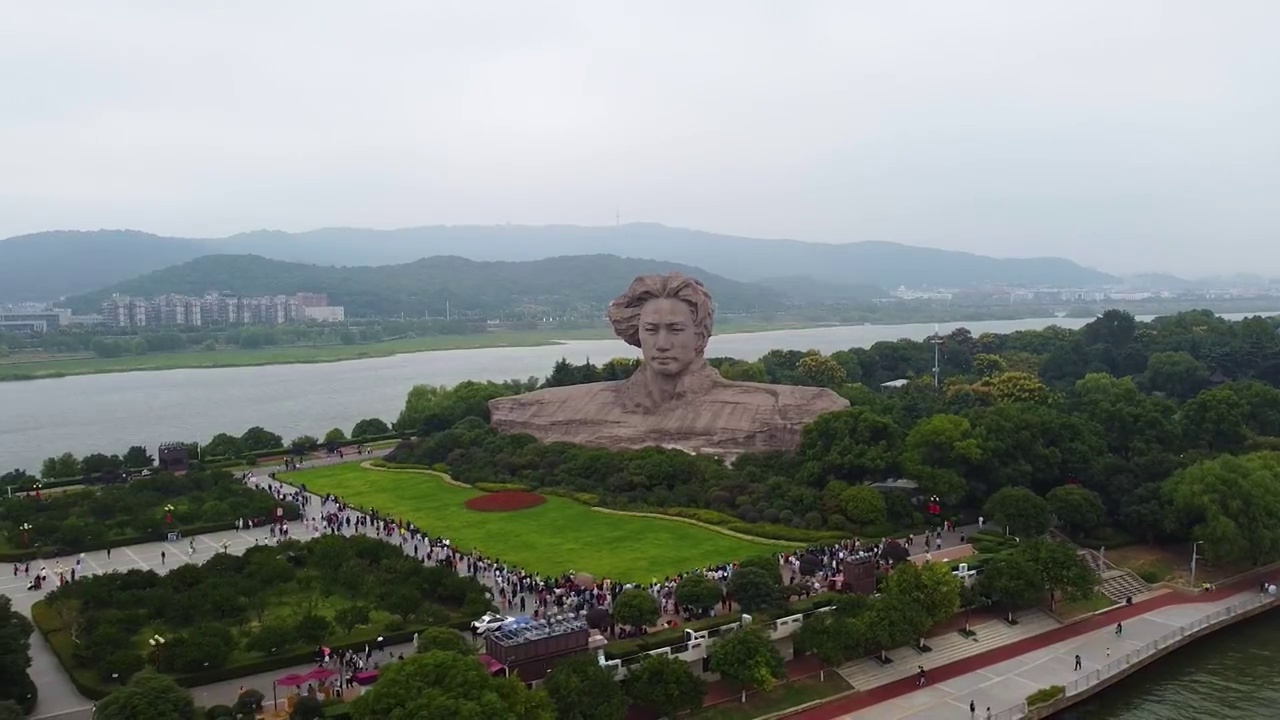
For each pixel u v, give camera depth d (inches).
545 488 4441.4
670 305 4788.4
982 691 2551.7
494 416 5403.5
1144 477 3873.0
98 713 1915.6
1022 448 3907.5
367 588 2842.0
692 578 2736.2
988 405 5615.2
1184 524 3543.3
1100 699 2630.4
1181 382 6476.4
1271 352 6771.7
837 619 2588.6
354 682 2341.3
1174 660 2888.8
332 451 5816.9
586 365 6668.3
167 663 2357.3
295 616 2687.0
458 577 2888.8
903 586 2760.8
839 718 2384.4
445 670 1899.6
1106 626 3024.1
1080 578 2984.7
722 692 2471.7
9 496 4404.5
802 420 4419.3
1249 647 2987.2
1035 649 2832.2
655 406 4854.8
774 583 2802.7
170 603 2687.0
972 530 3656.5
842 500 3597.4
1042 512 3444.9
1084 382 5880.9
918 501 3841.0
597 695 2111.2
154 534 3846.0
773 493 3853.3
